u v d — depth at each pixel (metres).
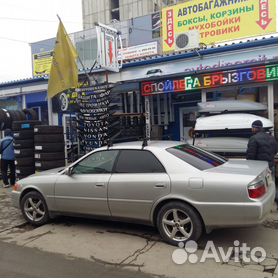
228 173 5.05
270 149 6.87
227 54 9.09
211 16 14.15
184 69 9.76
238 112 8.86
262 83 8.95
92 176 5.99
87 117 10.20
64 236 5.93
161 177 5.35
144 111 11.08
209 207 5.00
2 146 10.48
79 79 11.67
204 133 9.01
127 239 5.66
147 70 10.38
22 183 6.73
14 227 6.57
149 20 22.95
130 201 5.57
